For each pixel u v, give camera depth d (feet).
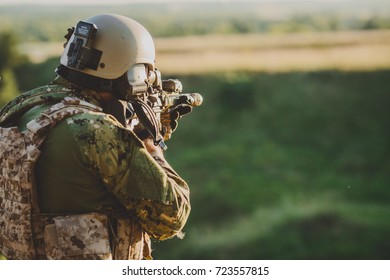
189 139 154.10
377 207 104.99
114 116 11.50
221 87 180.45
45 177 11.03
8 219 11.25
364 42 312.91
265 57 262.06
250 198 113.19
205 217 105.50
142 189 11.03
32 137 10.94
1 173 11.34
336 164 138.62
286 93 180.65
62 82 11.55
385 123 163.02
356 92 182.91
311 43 311.47
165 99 12.64
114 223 11.24
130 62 11.46
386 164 138.72
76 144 10.82
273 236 88.07
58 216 10.99
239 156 138.51
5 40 161.07
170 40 362.12
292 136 155.12
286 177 125.59
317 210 98.07
